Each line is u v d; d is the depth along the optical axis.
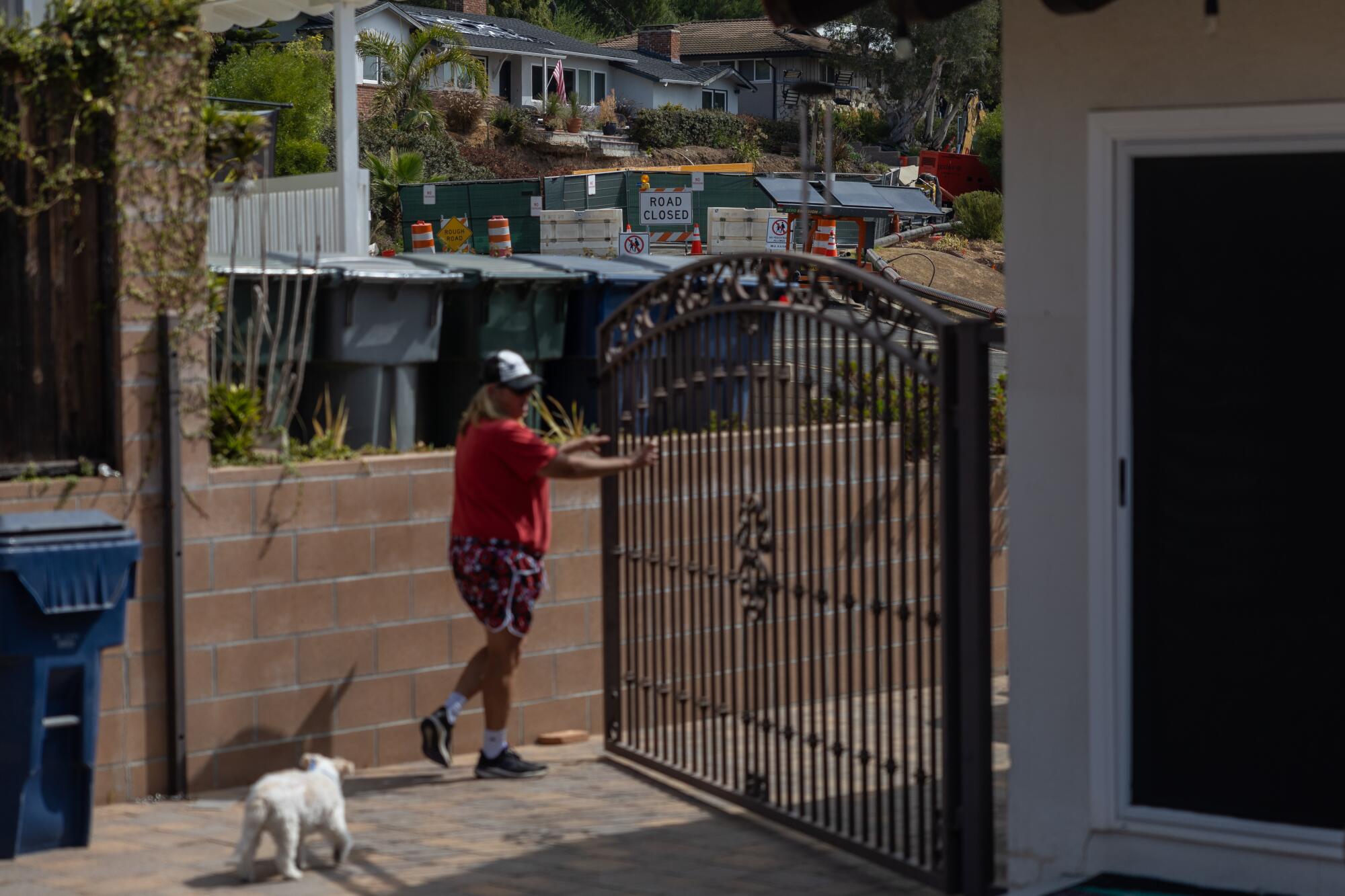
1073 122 5.70
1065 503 5.80
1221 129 5.45
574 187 40.00
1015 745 5.98
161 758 7.79
